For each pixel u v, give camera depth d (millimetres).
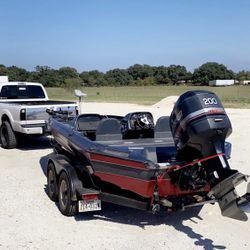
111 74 133375
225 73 145375
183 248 5031
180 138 5156
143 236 5410
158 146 5922
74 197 5891
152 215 6219
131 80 135250
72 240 5281
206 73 144000
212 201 5340
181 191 5371
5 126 11375
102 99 43781
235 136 13469
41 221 5957
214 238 5355
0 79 16672
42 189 7559
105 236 5410
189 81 145875
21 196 7129
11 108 11023
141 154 5363
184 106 5043
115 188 5676
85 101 38594
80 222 5926
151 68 145750
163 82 143875
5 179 8242
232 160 9742
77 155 6359
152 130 6609
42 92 12984
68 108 10898
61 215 6207
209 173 5062
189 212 6344
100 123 6234
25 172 8844
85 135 6773
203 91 5102
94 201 5793
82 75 122250
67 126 7266
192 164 5035
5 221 5949
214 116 4871
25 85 12711
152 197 5227
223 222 5934
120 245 5121
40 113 10695
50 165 6883
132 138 6555
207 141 4914
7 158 10289
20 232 5547
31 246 5102
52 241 5250
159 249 5000
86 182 6059
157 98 46938
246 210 4504
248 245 5148
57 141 7719
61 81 90750
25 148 11742
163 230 5629
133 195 5492
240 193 7094
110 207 6574
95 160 5605
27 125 10633
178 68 146625
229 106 28656
